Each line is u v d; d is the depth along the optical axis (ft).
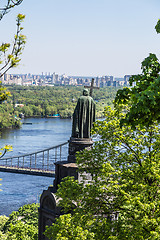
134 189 81.41
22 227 194.90
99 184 84.53
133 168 88.28
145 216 69.97
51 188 119.44
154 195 77.46
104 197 84.84
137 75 56.75
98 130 98.48
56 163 116.88
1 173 505.25
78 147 116.47
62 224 81.76
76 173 112.06
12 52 46.06
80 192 85.92
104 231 78.33
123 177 85.20
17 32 46.26
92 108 118.32
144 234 70.69
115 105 96.43
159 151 86.22
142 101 48.96
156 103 48.78
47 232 83.97
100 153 93.97
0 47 45.16
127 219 76.28
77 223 82.74
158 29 55.77
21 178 476.54
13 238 185.98
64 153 589.32
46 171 347.56
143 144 91.91
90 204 84.38
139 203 70.59
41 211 118.11
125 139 93.40
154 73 56.13
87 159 93.61
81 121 116.67
